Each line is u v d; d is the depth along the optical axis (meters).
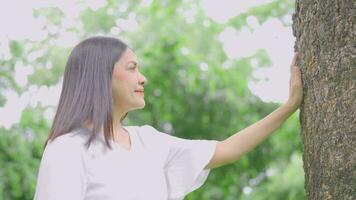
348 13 2.73
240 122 8.43
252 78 8.38
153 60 7.93
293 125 8.11
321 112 2.78
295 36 3.02
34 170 6.82
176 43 7.93
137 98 2.80
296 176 7.61
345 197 2.69
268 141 8.39
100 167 2.65
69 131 2.69
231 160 3.04
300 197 7.53
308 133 2.86
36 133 7.02
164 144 2.95
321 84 2.79
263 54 8.36
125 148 2.80
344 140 2.70
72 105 2.71
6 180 6.69
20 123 7.02
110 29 8.38
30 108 7.22
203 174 3.04
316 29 2.82
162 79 8.15
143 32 7.91
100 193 2.63
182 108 8.41
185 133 8.58
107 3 8.51
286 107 2.98
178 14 8.04
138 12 8.16
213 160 3.03
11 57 7.57
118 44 2.80
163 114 8.39
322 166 2.77
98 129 2.68
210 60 7.96
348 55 2.72
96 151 2.67
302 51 2.91
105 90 2.73
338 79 2.73
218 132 8.52
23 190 6.76
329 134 2.74
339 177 2.71
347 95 2.71
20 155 6.82
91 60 2.75
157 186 2.78
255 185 8.81
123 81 2.77
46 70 7.66
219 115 8.42
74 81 2.75
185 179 2.98
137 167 2.75
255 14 8.41
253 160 8.62
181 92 8.27
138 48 7.89
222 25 8.16
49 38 8.07
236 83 8.08
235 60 8.30
